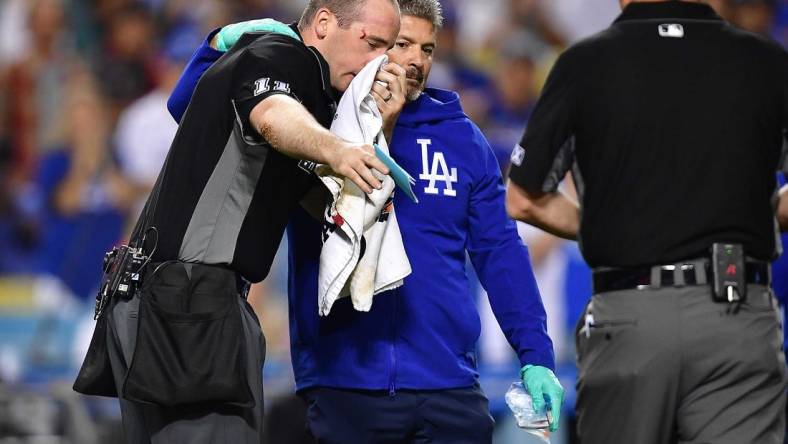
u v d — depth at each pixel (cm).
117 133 3400
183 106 1318
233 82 1162
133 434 1205
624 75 1295
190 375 1128
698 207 1268
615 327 1279
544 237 2692
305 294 1377
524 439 2439
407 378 1359
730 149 1277
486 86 3597
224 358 1141
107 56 3600
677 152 1278
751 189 1278
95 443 2305
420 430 1379
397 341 1365
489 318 2553
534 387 1384
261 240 1179
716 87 1288
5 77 3575
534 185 1324
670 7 1326
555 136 1317
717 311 1254
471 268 2561
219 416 1165
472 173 1422
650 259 1268
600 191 1299
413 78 1384
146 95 3528
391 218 1295
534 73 3659
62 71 3572
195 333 1141
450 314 1386
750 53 1303
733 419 1258
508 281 1427
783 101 1301
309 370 1386
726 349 1250
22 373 2778
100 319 1204
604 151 1295
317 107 1187
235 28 1293
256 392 1179
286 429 2147
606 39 1319
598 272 1315
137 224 1234
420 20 1380
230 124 1166
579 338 1346
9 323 2894
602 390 1288
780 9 3706
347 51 1237
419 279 1377
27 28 3647
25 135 3503
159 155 3359
